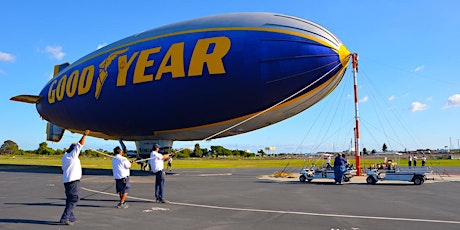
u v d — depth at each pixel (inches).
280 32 973.2
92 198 673.0
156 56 1117.1
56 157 4574.3
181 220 453.4
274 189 837.2
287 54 954.7
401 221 439.5
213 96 1033.5
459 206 561.0
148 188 862.5
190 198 673.0
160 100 1109.7
